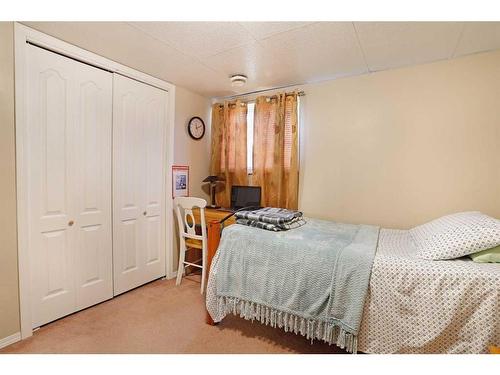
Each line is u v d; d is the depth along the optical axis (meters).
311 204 2.78
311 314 1.55
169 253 2.92
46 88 1.87
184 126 3.02
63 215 2.01
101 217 2.28
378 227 2.26
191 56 2.16
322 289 1.54
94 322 2.00
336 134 2.62
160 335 1.86
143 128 2.60
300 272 1.61
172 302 2.36
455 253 1.39
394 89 2.34
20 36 1.69
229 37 1.85
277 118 2.86
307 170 2.79
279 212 2.29
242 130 3.12
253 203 2.91
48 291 1.94
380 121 2.41
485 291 1.22
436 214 2.21
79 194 2.11
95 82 2.18
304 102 2.80
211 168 3.36
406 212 2.32
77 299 2.13
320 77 2.59
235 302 1.84
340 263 1.50
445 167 2.16
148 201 2.70
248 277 1.80
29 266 1.80
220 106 3.32
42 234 1.89
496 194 2.01
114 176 2.36
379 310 1.39
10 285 1.70
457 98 2.11
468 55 2.06
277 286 1.69
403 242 1.84
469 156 2.08
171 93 2.83
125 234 2.49
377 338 1.39
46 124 1.88
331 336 1.50
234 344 1.77
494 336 1.19
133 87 2.48
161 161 2.81
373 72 2.43
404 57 2.12
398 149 2.34
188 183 3.12
